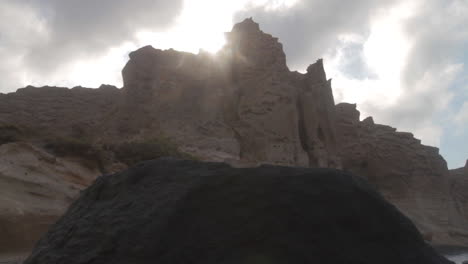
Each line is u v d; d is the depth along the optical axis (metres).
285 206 4.27
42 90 60.28
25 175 22.77
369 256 4.10
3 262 14.67
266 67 54.22
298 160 51.06
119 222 4.83
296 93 59.09
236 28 58.12
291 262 3.98
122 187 5.30
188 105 50.34
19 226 18.66
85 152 31.06
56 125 55.84
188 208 4.48
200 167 4.95
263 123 51.00
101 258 4.65
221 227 4.28
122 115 50.22
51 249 5.38
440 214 61.78
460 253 43.59
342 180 4.50
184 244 4.27
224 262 4.05
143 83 51.34
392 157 66.25
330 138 59.72
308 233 4.14
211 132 48.56
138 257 4.36
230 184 4.55
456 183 74.75
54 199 22.47
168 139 39.66
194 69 53.06
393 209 4.50
